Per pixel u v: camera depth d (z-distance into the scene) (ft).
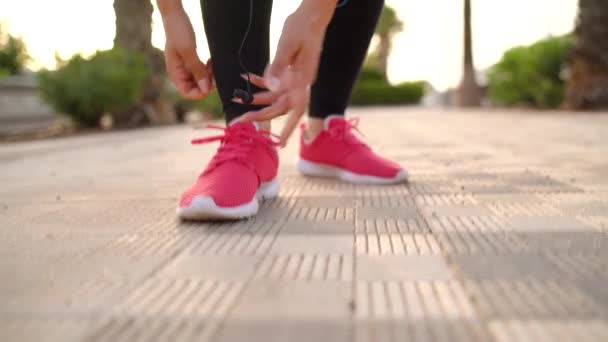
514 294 2.12
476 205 3.92
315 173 5.71
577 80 22.27
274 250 2.81
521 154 7.45
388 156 7.52
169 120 24.82
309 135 5.67
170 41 3.61
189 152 9.69
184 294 2.19
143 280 2.38
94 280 2.40
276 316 1.94
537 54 26.16
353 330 1.82
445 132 12.98
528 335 1.77
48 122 24.39
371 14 4.74
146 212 3.97
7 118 21.83
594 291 2.14
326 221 3.50
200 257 2.72
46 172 7.27
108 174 6.62
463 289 2.18
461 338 1.75
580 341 1.72
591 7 21.52
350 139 5.39
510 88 29.01
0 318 2.00
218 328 1.86
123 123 23.32
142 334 1.83
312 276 2.38
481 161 6.72
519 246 2.80
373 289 2.20
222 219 3.51
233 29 3.84
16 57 28.37
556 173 5.47
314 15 3.09
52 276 2.47
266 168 4.10
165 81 24.75
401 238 3.01
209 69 4.05
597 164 6.14
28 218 3.87
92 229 3.44
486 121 18.02
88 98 20.94
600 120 15.88
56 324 1.93
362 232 3.18
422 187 4.83
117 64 21.86
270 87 3.15
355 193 4.61
